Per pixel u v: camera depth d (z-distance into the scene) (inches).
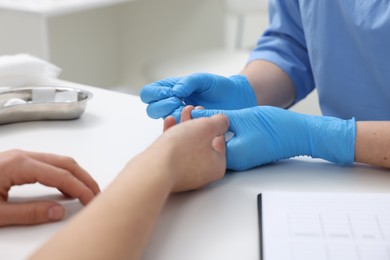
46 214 21.3
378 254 18.7
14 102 34.1
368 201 22.4
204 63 77.3
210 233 21.1
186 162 22.8
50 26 93.8
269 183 25.9
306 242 19.5
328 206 22.0
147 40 107.7
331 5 38.1
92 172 26.5
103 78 109.8
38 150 29.2
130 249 16.8
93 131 32.3
